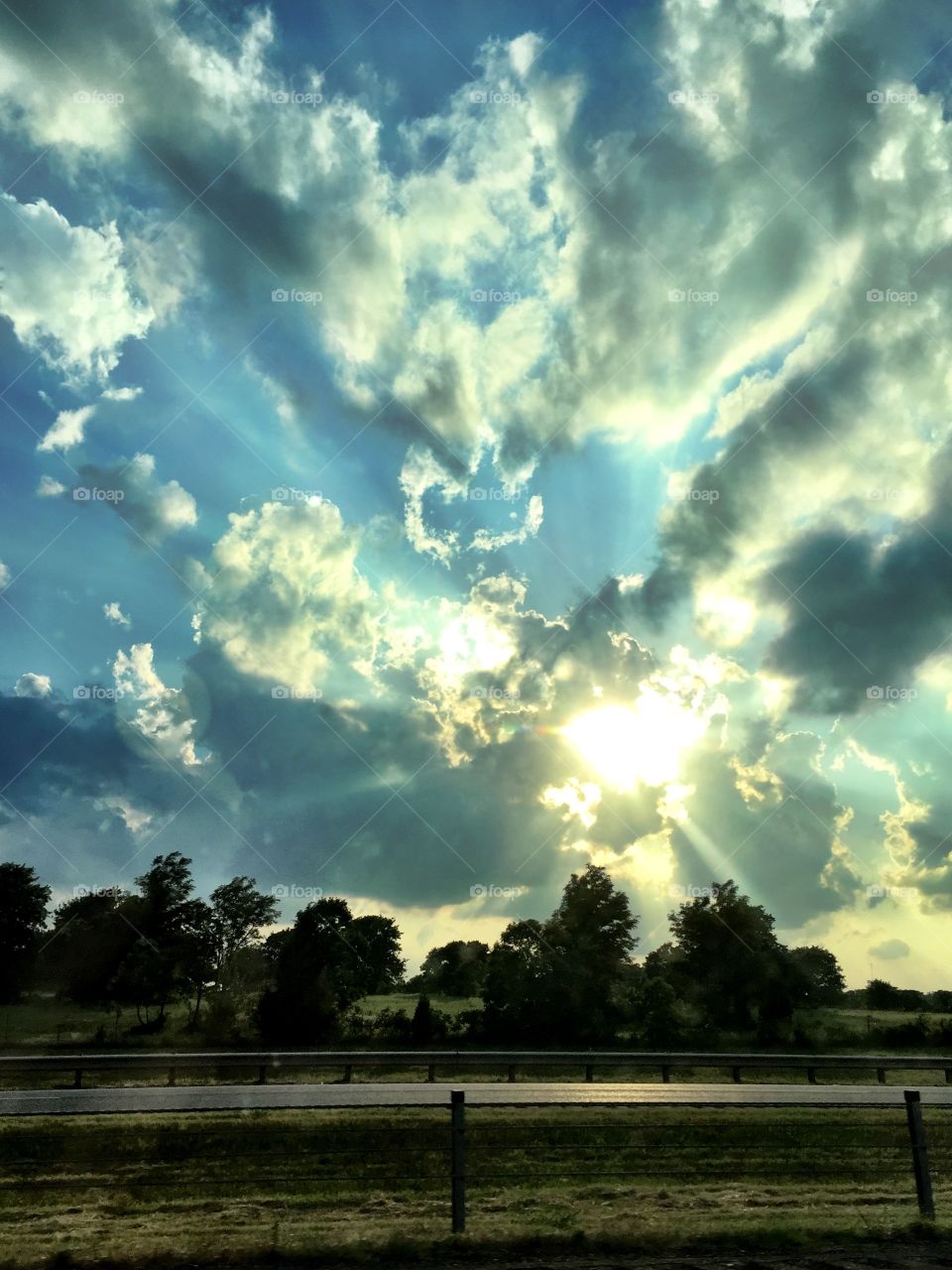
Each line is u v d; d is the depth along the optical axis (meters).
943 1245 9.05
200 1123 17.86
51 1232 9.56
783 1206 11.37
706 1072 38.84
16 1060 26.84
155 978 61.62
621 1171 13.06
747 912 65.56
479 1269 7.92
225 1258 8.22
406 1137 16.61
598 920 61.38
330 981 50.28
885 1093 29.42
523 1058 33.97
